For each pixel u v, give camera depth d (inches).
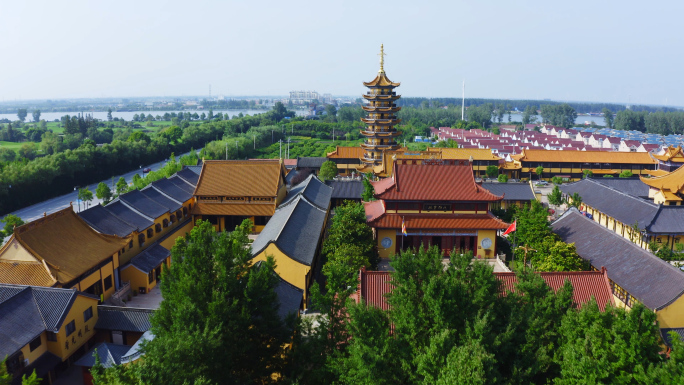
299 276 2297.0
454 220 2871.6
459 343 1200.2
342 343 1430.9
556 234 2723.9
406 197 2864.2
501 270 2711.6
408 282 1311.5
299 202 3166.8
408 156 4515.3
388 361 1187.3
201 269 1472.7
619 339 1111.6
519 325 1261.1
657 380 1037.2
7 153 6299.2
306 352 1386.6
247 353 1408.7
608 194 3971.5
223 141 7549.2
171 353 1144.2
